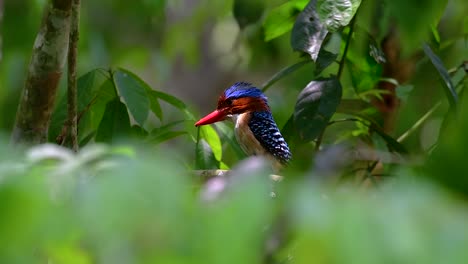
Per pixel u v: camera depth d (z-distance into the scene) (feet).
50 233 10.64
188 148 47.39
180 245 10.59
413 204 10.74
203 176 28.58
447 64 42.06
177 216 10.73
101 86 34.94
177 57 73.20
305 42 32.40
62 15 29.60
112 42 59.57
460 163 13.80
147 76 72.95
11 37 52.60
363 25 34.96
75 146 31.12
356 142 37.81
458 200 11.00
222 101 40.27
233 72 72.49
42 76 30.42
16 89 51.29
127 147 12.62
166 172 11.02
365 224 10.61
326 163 13.70
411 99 40.14
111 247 10.58
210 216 10.70
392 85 41.09
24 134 31.27
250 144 39.60
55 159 11.94
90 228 10.64
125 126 33.63
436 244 10.42
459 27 42.27
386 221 10.62
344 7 27.86
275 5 45.75
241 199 10.74
